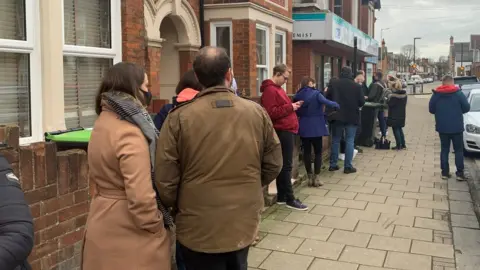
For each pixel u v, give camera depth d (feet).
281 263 15.11
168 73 30.14
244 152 8.88
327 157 32.96
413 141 44.19
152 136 8.73
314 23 45.11
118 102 8.58
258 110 9.36
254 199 9.12
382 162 32.53
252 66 32.24
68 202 11.83
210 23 32.12
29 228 5.90
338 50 62.03
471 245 16.71
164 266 8.91
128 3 17.85
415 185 25.61
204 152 8.67
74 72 16.17
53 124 14.65
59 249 11.64
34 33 14.11
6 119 13.71
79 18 16.29
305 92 23.66
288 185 20.65
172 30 29.66
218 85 9.12
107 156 8.46
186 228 8.90
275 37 37.78
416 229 18.37
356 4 71.20
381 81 40.32
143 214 8.27
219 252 8.75
